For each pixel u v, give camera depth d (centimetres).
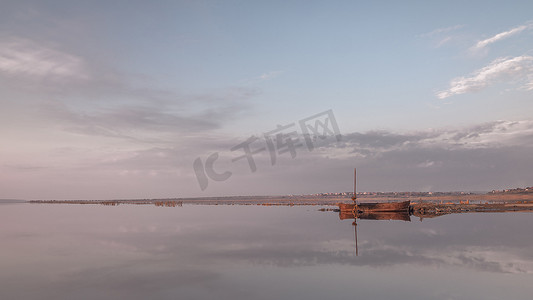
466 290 1538
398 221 4884
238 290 1590
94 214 7162
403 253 2361
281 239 3102
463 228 3775
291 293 1536
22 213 7838
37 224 4894
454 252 2367
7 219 5912
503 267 1922
